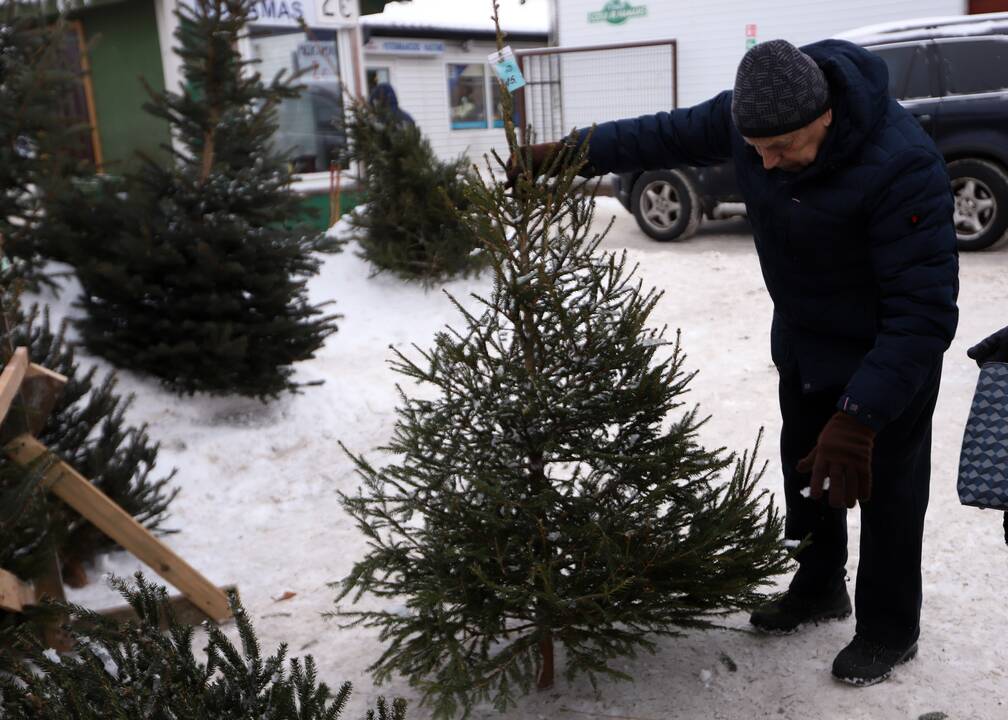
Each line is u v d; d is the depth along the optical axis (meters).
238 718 2.26
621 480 2.79
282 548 4.40
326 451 5.58
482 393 2.72
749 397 5.97
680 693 2.98
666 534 2.76
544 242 2.70
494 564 2.75
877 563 2.92
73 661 2.33
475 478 2.69
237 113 6.03
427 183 8.59
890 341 2.44
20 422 3.35
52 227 5.69
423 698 2.75
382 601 3.81
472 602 2.75
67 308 6.20
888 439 2.77
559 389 2.73
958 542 3.89
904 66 9.47
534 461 2.81
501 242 2.67
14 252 5.87
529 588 2.66
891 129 2.47
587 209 2.74
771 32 14.01
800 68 2.36
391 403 6.23
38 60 6.14
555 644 3.32
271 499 5.00
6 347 3.45
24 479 3.17
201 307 5.72
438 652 2.74
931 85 9.33
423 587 2.80
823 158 2.47
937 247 2.43
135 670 2.24
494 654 3.16
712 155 2.95
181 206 5.85
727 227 11.83
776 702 2.91
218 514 4.84
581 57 15.60
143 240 5.61
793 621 3.28
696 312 7.96
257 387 5.87
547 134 16.38
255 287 5.84
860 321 2.71
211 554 4.37
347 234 9.54
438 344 2.80
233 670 2.36
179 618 3.61
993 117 9.02
